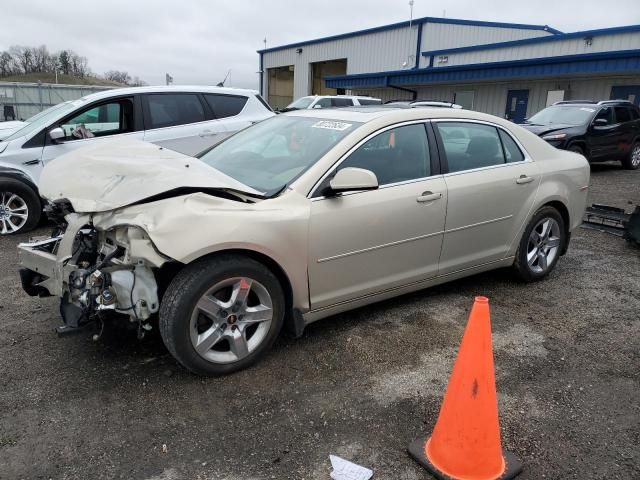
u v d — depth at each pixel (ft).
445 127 13.66
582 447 8.81
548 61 58.34
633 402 10.15
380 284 12.50
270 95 129.18
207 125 25.61
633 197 32.27
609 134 43.60
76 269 10.16
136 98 24.14
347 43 101.40
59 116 22.65
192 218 9.59
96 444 8.57
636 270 17.93
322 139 12.34
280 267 10.72
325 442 8.78
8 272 16.74
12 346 11.69
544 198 15.38
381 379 10.70
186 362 9.98
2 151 21.44
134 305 9.83
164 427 9.04
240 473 8.04
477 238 14.14
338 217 11.32
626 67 51.75
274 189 11.30
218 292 10.32
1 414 9.27
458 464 7.88
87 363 11.01
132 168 10.91
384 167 12.33
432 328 13.02
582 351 12.12
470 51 76.74
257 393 10.09
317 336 12.46
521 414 9.66
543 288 16.03
